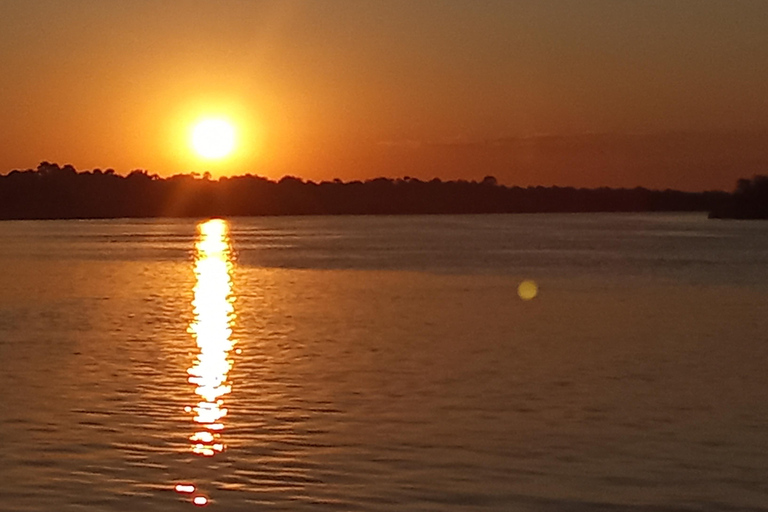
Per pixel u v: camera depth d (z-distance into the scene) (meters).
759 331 35.69
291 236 159.12
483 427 20.22
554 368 27.42
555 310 43.72
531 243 118.69
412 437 19.41
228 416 21.27
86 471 17.02
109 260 92.38
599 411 21.72
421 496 15.73
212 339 34.16
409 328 36.97
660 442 19.02
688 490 16.05
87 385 25.00
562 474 16.89
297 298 51.03
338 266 77.94
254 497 15.66
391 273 69.44
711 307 44.91
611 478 16.69
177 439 19.22
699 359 29.02
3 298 52.69
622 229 177.00
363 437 19.39
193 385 24.95
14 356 30.19
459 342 32.88
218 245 124.94
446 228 198.12
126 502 15.40
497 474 16.88
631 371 26.89
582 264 77.12
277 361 28.91
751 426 20.25
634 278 62.72
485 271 70.19
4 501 15.41
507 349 31.20
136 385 24.98
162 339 34.28
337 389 24.34
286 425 20.42
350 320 40.03
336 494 15.80
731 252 93.88
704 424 20.45
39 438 19.27
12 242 138.88
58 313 44.31
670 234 146.88
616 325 37.78
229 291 56.28
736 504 15.40
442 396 23.41
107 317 42.31
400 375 26.33
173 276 70.12
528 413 21.53
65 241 142.38
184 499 15.55
